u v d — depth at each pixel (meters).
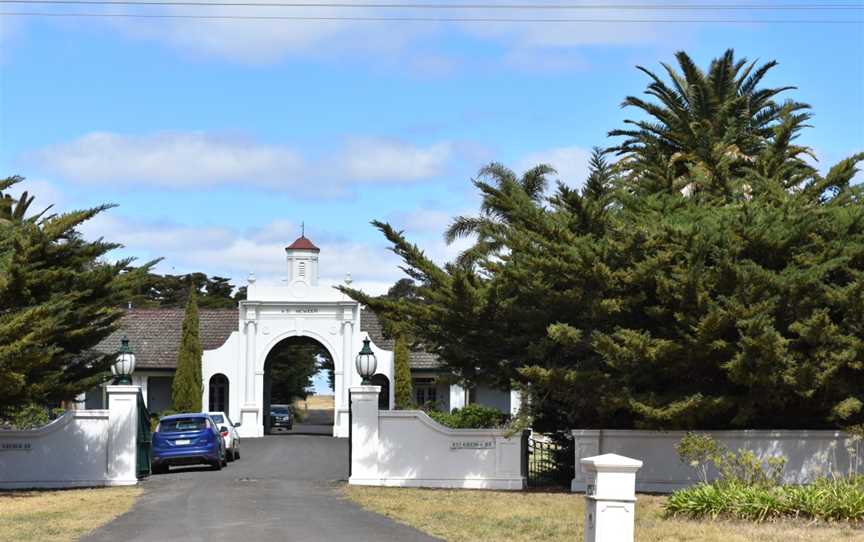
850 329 21.75
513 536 15.34
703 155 30.25
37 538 15.17
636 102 39.47
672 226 21.98
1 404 23.16
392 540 14.70
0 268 22.91
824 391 22.09
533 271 22.98
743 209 22.31
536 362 23.86
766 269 22.19
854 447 22.48
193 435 30.31
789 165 29.42
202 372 52.06
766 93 40.91
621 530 10.90
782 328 22.17
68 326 23.33
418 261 24.14
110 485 24.86
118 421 25.11
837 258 21.59
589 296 22.52
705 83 38.31
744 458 18.81
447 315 23.91
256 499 20.86
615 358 21.61
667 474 23.06
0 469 24.47
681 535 14.88
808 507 16.52
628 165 32.78
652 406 21.94
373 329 56.31
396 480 24.27
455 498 21.28
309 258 53.12
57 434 24.83
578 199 23.09
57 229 23.09
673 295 21.58
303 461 35.22
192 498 21.16
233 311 57.53
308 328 52.84
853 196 23.55
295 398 84.94
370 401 24.48
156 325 55.97
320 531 15.66
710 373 22.58
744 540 14.28
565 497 21.56
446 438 24.27
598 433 23.27
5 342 21.28
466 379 25.06
